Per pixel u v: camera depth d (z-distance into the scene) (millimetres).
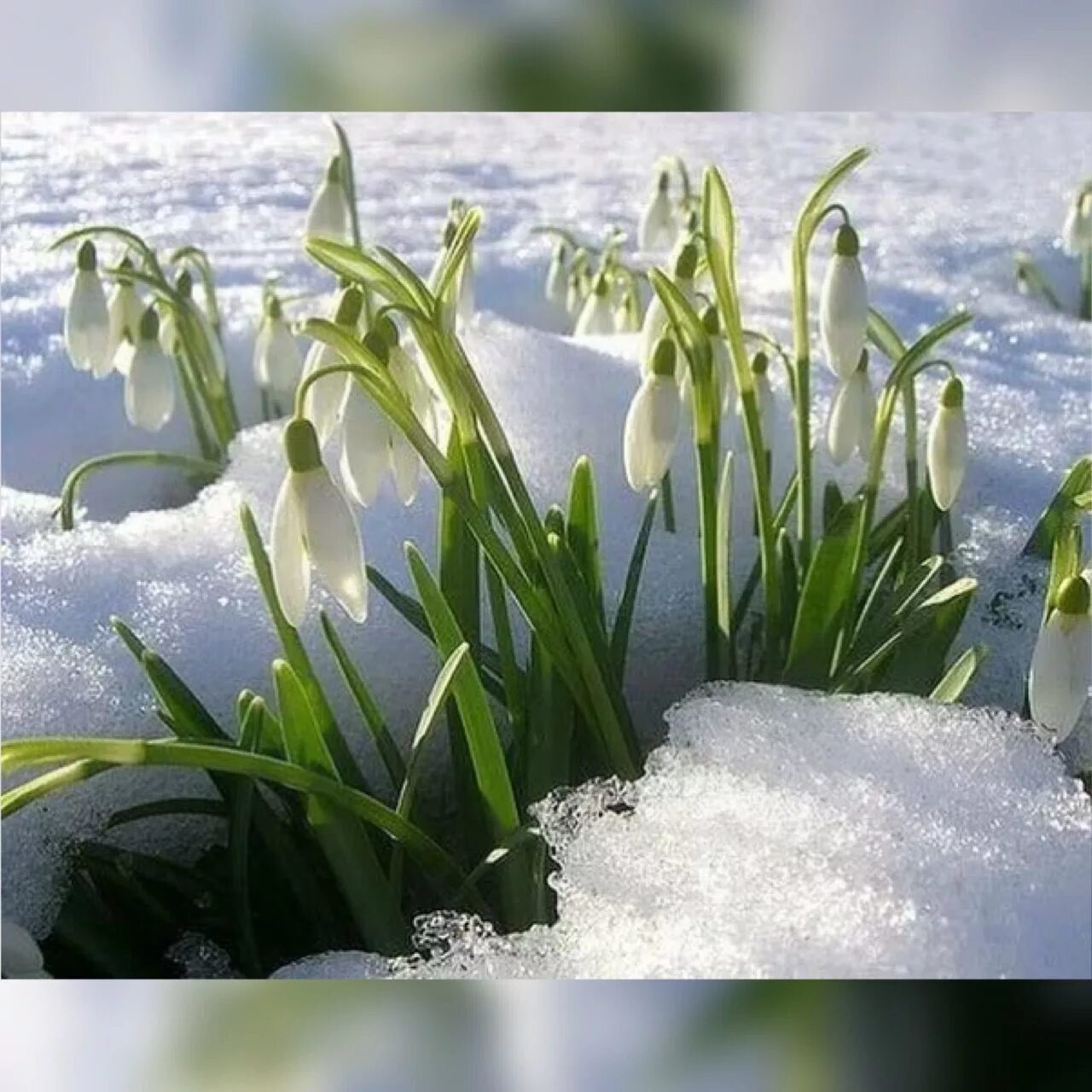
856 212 898
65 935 283
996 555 368
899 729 280
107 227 403
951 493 303
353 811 259
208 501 387
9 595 335
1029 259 690
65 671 313
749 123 1312
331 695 322
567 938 247
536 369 414
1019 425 444
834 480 396
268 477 396
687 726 289
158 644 324
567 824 273
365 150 1165
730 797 266
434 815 316
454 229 339
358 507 362
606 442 396
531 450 391
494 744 264
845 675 307
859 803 261
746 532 386
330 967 260
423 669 329
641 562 319
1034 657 248
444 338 246
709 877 247
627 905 247
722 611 319
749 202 926
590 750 303
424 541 353
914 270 732
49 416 515
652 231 511
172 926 288
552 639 272
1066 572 255
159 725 309
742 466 397
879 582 333
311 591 335
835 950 228
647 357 309
